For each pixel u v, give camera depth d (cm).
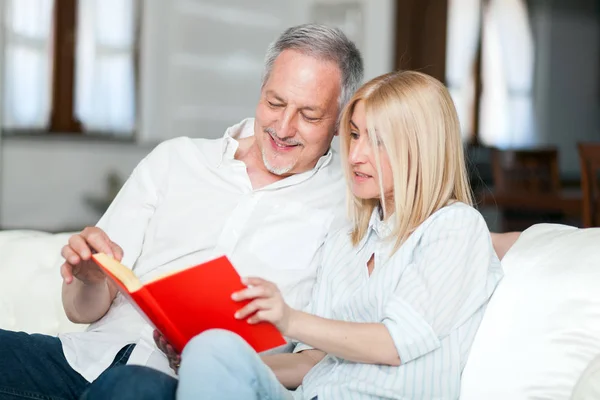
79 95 712
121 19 738
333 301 172
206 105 805
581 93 1009
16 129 670
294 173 198
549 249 162
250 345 141
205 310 135
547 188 536
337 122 195
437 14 786
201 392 126
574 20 993
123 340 180
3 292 207
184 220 194
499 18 926
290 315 142
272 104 189
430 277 151
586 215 380
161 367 174
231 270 134
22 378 170
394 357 148
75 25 703
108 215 199
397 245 161
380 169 161
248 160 204
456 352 152
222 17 806
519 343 151
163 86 771
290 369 170
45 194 689
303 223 192
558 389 145
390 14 741
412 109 158
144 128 762
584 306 149
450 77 900
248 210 192
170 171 200
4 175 661
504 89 939
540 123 977
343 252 177
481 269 155
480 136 919
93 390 131
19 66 668
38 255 212
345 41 192
